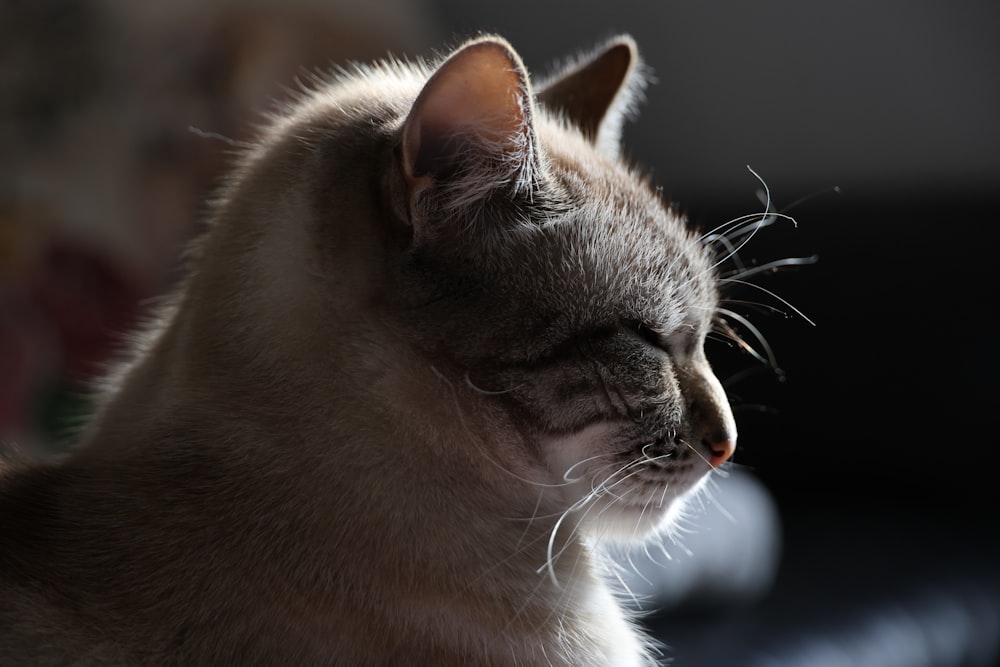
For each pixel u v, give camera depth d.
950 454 0.93
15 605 0.45
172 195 0.81
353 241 0.48
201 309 0.49
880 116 1.14
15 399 0.77
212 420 0.48
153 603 0.46
